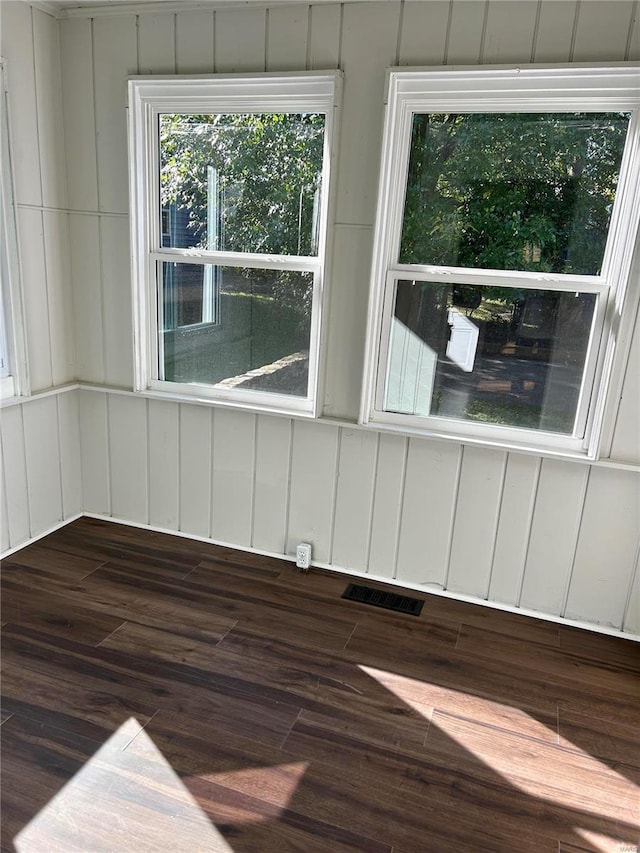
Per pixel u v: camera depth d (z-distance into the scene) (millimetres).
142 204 2852
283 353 2836
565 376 2467
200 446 3043
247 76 2498
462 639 2475
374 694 2127
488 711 2076
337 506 2865
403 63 2324
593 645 2484
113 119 2762
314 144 2557
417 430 2650
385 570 2863
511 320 2486
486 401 2602
